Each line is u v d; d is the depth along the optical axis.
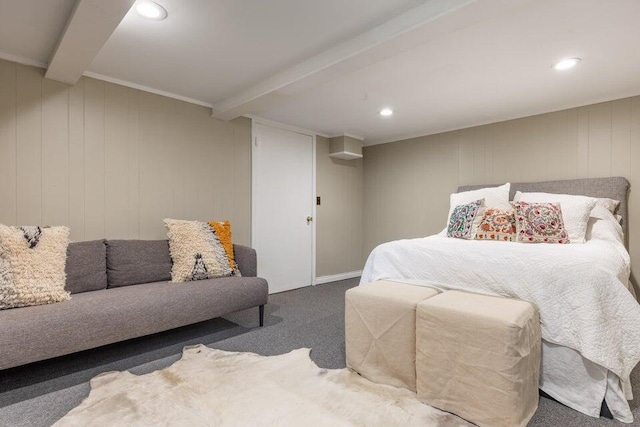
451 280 2.07
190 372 1.99
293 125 4.13
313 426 1.49
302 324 2.88
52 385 1.86
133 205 2.86
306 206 4.38
